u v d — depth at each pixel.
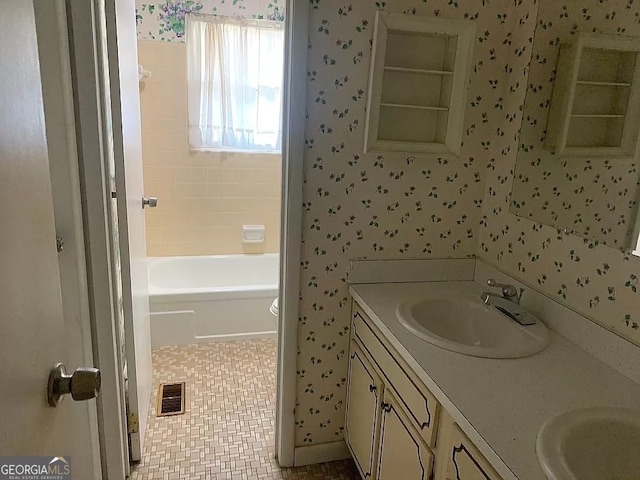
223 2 3.18
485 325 1.66
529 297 1.65
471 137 1.87
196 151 3.37
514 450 0.95
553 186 1.56
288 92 1.69
